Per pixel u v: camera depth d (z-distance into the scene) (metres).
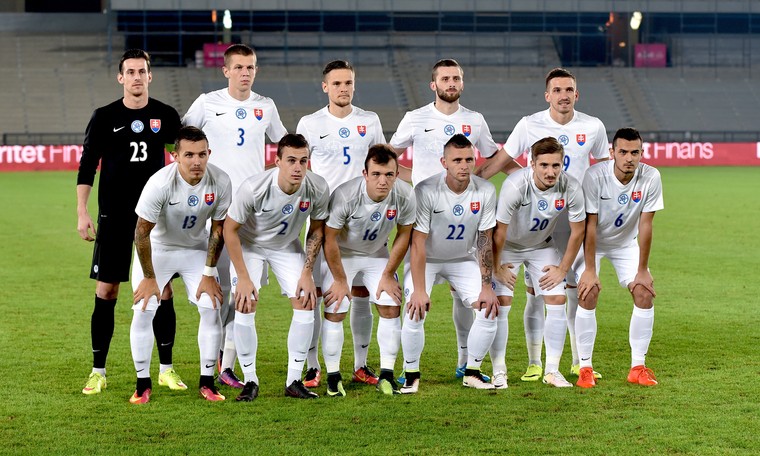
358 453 10.80
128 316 19.14
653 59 90.62
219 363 15.10
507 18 89.75
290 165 12.50
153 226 12.89
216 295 13.29
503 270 14.00
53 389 13.73
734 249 28.64
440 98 15.62
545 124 15.20
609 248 14.66
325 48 88.56
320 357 15.94
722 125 85.69
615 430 11.58
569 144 15.18
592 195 13.99
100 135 13.86
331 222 13.24
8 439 11.43
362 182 13.21
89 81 84.19
